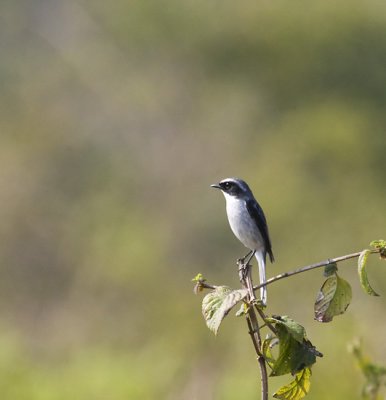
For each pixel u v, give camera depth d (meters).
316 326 10.34
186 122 24.58
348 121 22.16
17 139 22.12
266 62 25.06
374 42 24.72
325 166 20.78
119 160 22.62
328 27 25.03
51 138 22.58
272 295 14.52
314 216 18.56
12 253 17.98
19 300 16.30
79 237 18.44
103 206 20.27
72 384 10.38
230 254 18.36
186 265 18.02
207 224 18.86
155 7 26.31
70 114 24.52
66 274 17.30
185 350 11.50
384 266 14.16
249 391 9.12
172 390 9.84
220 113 24.64
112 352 12.25
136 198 21.08
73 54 26.11
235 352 10.94
